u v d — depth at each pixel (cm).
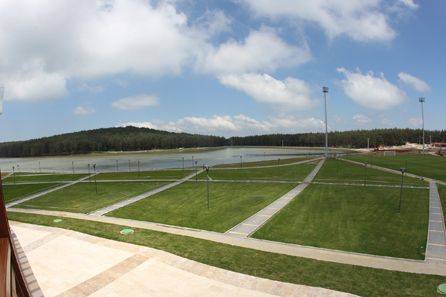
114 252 2341
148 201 4238
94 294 1805
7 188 5803
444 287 1811
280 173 6362
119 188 5284
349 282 1884
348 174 6028
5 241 1264
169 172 6875
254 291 1791
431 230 2839
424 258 2278
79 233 2789
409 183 4947
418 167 6919
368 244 2555
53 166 11950
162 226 3136
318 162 8250
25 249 2459
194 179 5831
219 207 3806
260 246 2511
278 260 2203
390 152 11419
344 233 2816
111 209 3888
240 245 2531
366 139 19425
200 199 4256
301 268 2075
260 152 18962
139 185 5459
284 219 3247
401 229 2881
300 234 2809
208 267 2081
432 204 3675
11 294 1046
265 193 4484
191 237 2680
